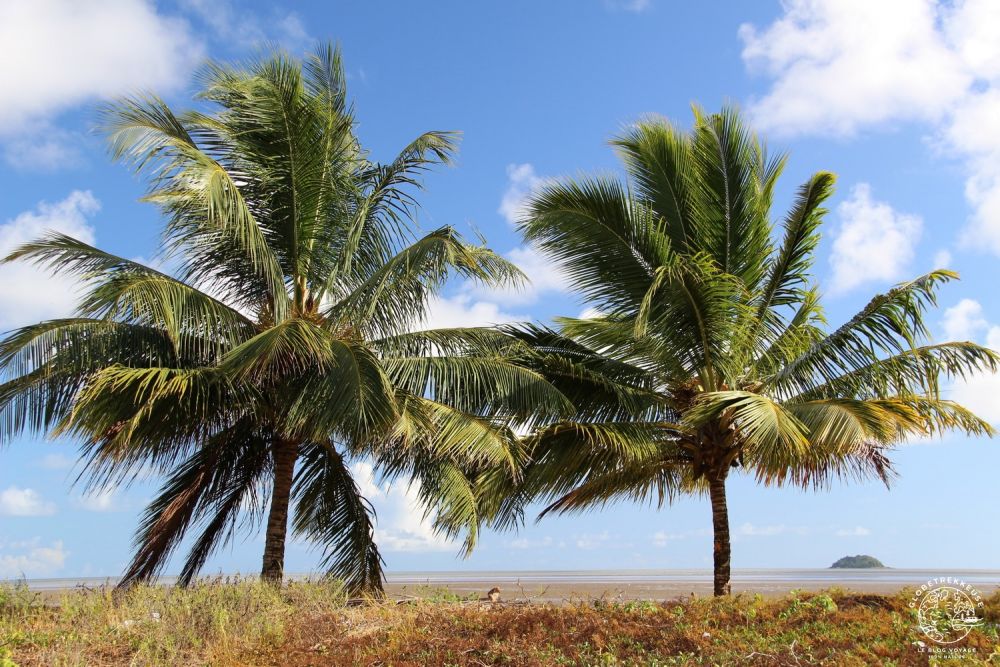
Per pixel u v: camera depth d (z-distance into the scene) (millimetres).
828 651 7949
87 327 12125
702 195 15148
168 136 12164
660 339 14305
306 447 15164
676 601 11055
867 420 11688
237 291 14398
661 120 15359
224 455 14688
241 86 13797
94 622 9969
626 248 14664
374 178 15398
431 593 12812
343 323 14070
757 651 8180
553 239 15023
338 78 15227
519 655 8609
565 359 15211
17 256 12023
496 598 12875
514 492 15523
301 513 15234
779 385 14375
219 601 10430
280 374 13070
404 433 12844
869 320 13461
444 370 13961
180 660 9008
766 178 15391
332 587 12383
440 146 14742
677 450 15086
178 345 11898
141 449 12914
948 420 13477
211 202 11648
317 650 9359
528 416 14344
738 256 15125
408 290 14258
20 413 12328
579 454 14945
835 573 89250
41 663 8664
